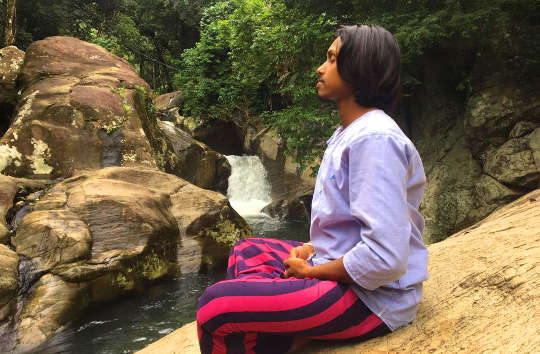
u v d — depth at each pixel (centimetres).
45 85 708
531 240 168
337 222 111
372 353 115
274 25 863
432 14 635
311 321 110
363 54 107
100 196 470
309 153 770
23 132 633
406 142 102
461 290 144
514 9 628
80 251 404
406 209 98
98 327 373
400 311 117
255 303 108
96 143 662
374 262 97
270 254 139
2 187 489
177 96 1588
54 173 620
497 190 624
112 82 755
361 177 99
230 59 1382
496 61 670
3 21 1354
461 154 725
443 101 787
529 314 117
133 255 439
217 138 1469
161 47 2506
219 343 116
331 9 757
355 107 114
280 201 1026
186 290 462
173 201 545
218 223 548
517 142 621
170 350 193
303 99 766
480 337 115
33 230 408
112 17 2108
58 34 1794
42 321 351
